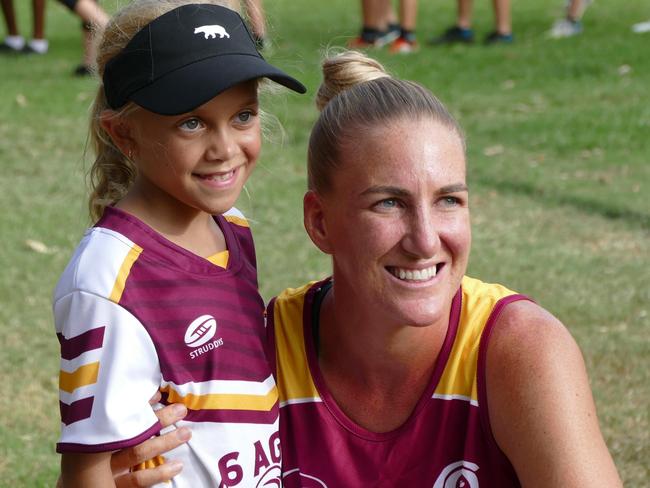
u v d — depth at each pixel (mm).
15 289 5727
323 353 2510
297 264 5961
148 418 2404
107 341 2404
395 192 2240
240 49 2625
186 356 2488
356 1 17250
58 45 13828
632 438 4105
